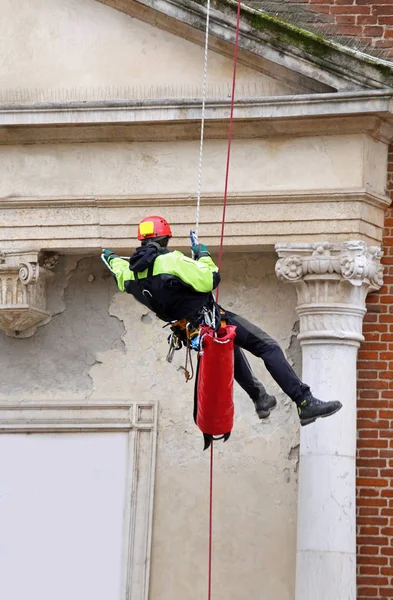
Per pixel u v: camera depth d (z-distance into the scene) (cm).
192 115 1698
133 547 1739
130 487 1755
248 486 1727
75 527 1762
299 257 1689
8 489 1786
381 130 1698
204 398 1423
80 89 1756
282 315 1752
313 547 1642
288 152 1711
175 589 1717
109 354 1792
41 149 1777
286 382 1454
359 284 1673
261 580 1698
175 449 1755
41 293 1792
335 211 1691
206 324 1401
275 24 1675
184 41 1739
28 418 1791
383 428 1692
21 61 1775
